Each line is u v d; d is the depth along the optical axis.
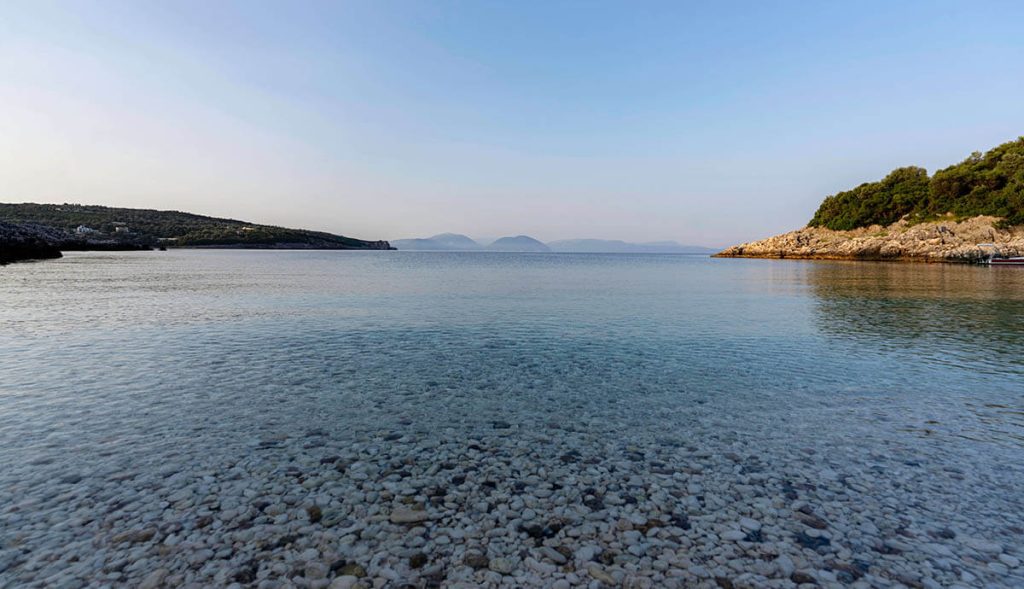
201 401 12.03
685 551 6.16
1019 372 15.07
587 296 37.56
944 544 6.34
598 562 5.94
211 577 5.56
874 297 35.94
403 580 5.58
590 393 13.01
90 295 34.41
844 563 5.94
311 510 7.04
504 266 101.75
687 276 64.69
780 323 24.31
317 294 37.50
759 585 5.55
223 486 7.73
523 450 9.30
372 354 17.38
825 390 13.28
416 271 76.50
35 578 5.48
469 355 17.34
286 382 13.81
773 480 8.09
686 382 14.09
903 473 8.34
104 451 9.00
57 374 14.27
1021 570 5.82
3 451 8.93
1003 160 107.12
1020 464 8.69
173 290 38.94
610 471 8.41
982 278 54.34
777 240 136.50
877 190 122.38
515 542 6.33
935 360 16.64
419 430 10.30
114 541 6.21
